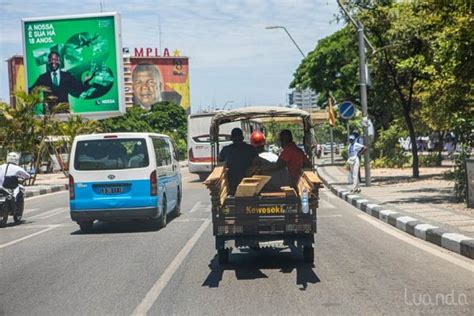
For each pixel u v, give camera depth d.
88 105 46.03
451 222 12.34
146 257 10.40
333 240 11.77
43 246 12.18
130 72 138.25
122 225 15.15
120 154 13.72
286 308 6.84
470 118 15.45
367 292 7.48
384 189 21.38
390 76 24.52
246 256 10.30
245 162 9.80
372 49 23.05
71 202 13.67
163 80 140.12
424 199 17.25
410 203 16.39
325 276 8.51
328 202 19.73
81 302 7.41
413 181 24.05
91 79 45.88
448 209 14.66
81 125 42.81
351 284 7.95
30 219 17.52
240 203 8.74
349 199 19.27
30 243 12.66
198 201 21.00
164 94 140.38
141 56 141.00
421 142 57.34
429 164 34.12
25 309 7.16
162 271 9.14
